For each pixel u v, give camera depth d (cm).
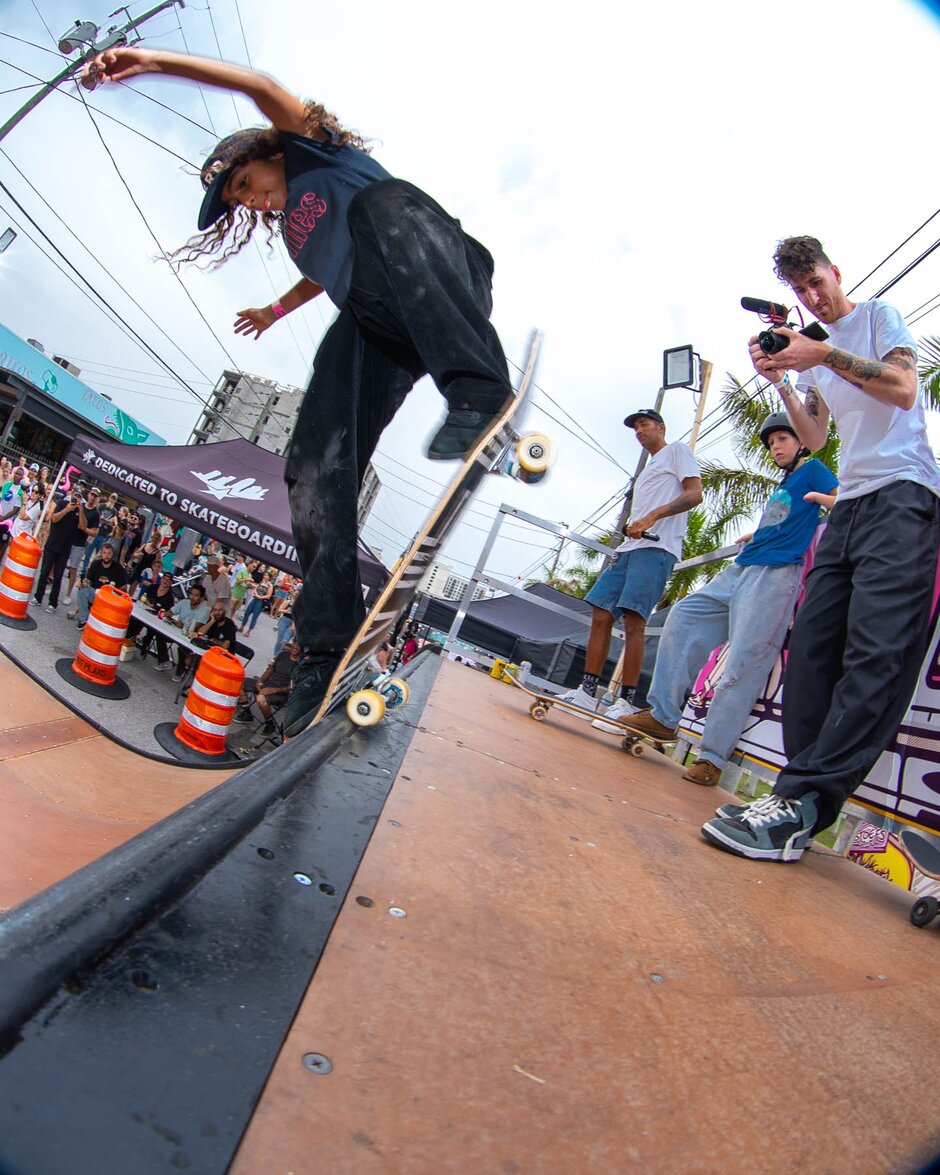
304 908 91
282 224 200
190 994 67
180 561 1944
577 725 498
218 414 2916
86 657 834
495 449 180
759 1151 73
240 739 873
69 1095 51
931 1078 101
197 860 90
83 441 1025
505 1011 85
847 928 171
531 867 139
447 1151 60
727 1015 104
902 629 217
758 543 361
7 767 532
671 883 161
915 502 224
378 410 211
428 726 252
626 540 461
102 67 167
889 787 265
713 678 464
